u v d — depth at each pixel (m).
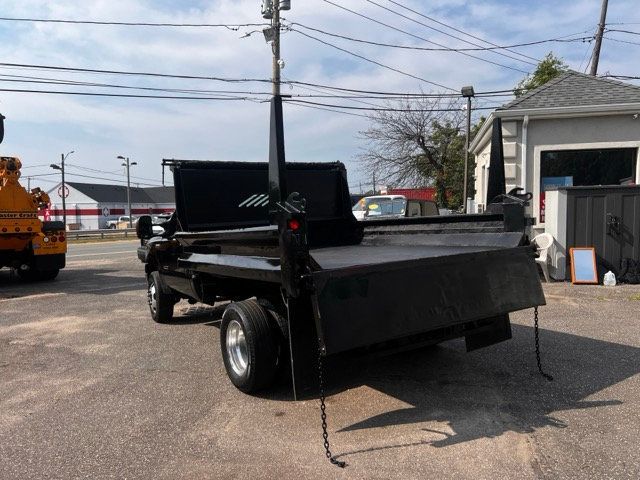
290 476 3.22
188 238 5.68
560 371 4.94
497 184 5.45
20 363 5.78
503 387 4.58
